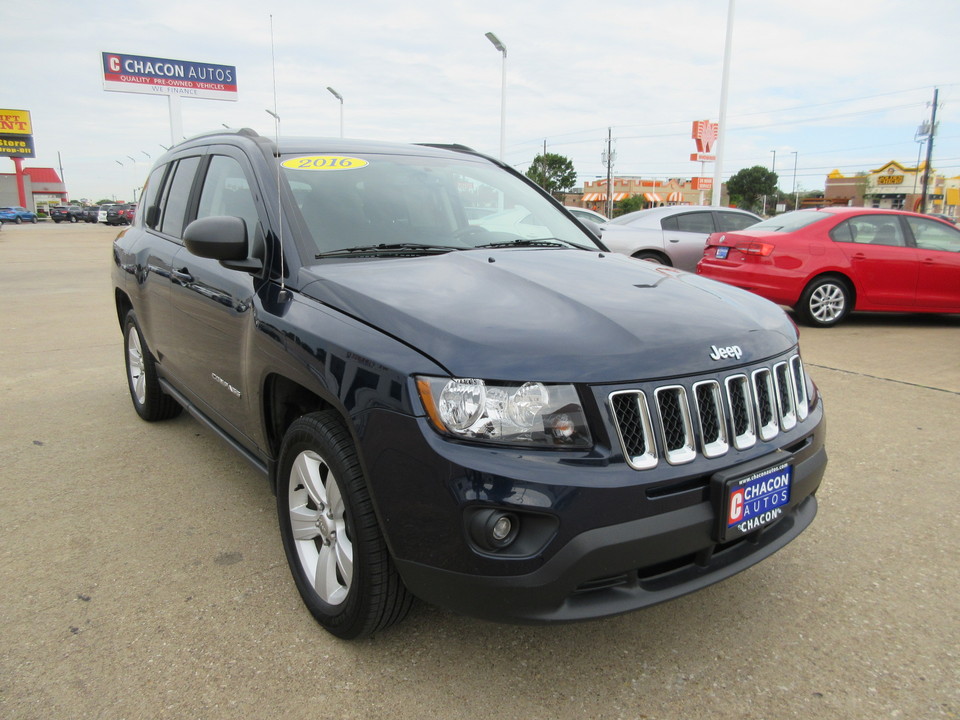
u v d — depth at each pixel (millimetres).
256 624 2482
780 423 2314
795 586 2756
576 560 1869
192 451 4137
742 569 2176
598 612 1937
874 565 2902
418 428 1938
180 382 3799
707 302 2461
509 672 2250
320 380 2223
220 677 2209
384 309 2193
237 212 3123
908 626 2498
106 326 8414
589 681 2211
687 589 2057
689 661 2312
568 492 1854
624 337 2072
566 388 1926
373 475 2029
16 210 63000
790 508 2316
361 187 3102
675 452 2014
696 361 2082
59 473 3799
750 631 2475
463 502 1878
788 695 2154
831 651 2363
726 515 2031
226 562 2896
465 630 2467
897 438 4348
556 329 2076
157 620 2498
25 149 75688
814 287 8258
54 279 14023
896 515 3334
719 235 9039
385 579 2152
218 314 3012
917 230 8414
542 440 1908
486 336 2018
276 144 3215
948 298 8312
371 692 2152
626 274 2732
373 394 2031
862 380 5738
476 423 1902
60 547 3006
